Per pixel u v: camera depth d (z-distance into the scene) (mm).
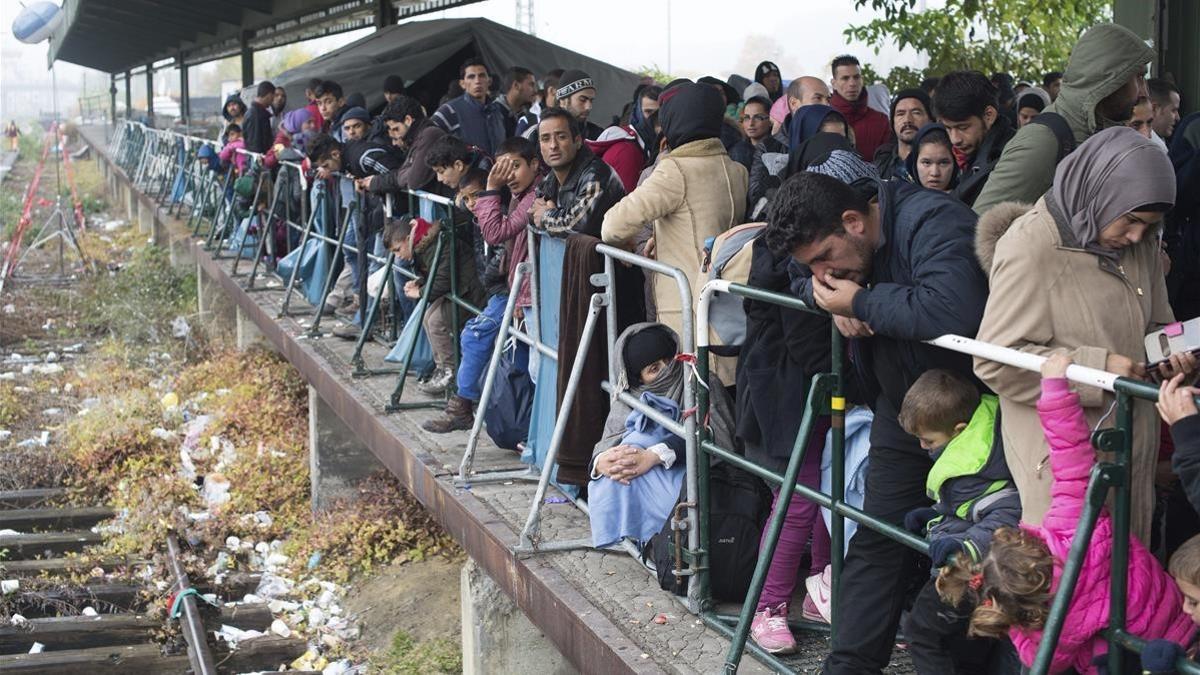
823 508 3838
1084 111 3844
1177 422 2311
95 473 10414
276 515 9523
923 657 3117
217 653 7543
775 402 3736
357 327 8570
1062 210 2693
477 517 4949
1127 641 2461
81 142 51156
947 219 3010
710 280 3939
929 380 2984
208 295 14875
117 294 17109
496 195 5699
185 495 9758
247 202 13188
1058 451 2582
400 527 8570
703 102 4590
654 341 4387
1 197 28766
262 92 12938
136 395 11875
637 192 4512
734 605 4008
